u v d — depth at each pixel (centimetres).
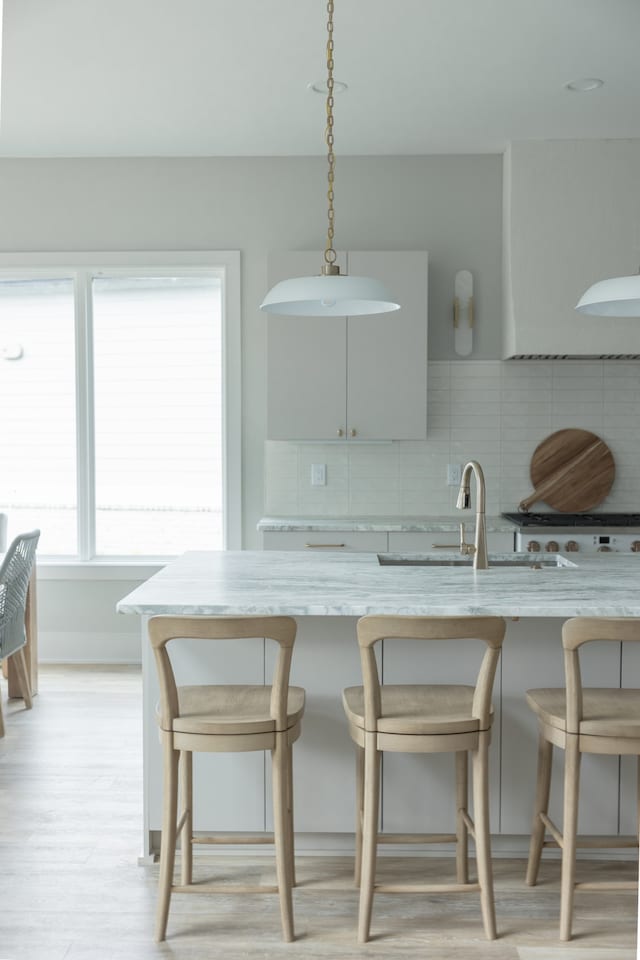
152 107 448
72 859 295
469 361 531
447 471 533
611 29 360
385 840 278
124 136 494
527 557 371
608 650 289
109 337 563
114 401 566
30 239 538
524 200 490
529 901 269
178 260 534
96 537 570
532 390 530
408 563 367
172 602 254
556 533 464
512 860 298
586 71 402
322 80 412
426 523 486
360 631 237
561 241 488
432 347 532
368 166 530
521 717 292
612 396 528
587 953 241
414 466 534
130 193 535
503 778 292
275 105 445
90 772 373
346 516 535
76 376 555
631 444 529
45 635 555
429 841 277
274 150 520
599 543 463
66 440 570
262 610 250
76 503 571
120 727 430
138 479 568
